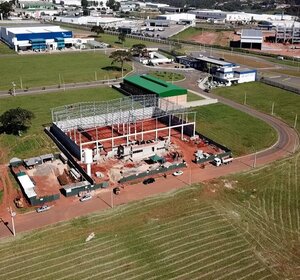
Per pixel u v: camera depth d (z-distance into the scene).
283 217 57.38
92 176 66.81
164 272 46.31
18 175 65.00
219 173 68.88
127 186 63.69
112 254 48.81
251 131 88.38
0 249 48.94
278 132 88.19
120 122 85.75
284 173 69.75
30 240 50.56
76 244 50.22
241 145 80.81
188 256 48.94
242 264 47.97
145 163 72.38
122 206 58.00
